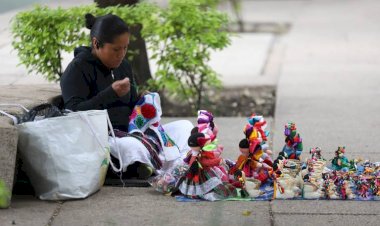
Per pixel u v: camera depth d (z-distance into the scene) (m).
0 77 11.36
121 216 6.59
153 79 10.96
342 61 15.93
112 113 7.71
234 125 10.36
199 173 7.01
